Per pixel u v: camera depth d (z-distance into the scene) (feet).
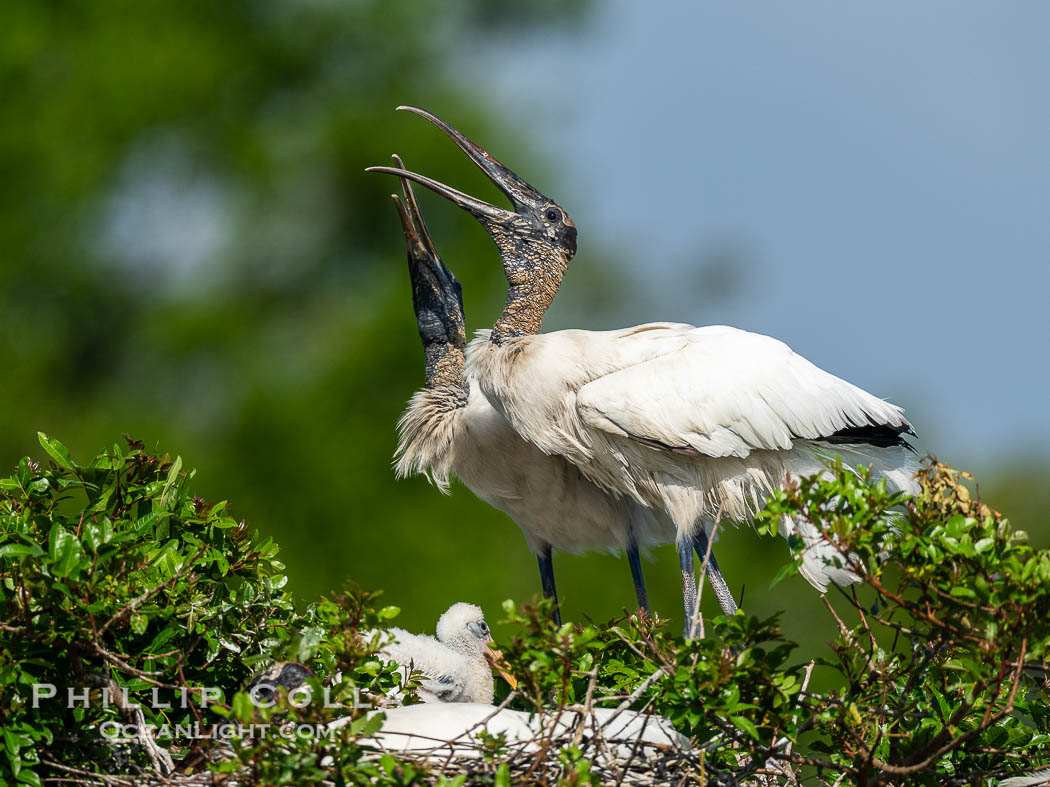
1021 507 65.62
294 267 99.55
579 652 22.68
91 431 86.69
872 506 22.86
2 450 86.79
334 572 82.53
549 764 23.57
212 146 98.07
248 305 96.48
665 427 32.32
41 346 92.89
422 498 85.35
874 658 24.47
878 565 23.22
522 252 36.09
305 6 101.81
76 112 91.30
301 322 98.53
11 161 89.97
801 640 67.46
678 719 23.12
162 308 94.22
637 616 27.66
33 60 91.97
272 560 27.96
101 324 96.12
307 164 99.86
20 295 92.32
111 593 23.67
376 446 86.58
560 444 33.32
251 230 98.07
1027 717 26.66
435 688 31.30
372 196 98.43
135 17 96.02
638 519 36.19
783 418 32.71
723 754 25.72
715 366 32.81
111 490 26.86
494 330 35.86
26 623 23.34
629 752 25.08
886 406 34.32
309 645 23.81
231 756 23.31
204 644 26.81
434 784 22.71
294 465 84.43
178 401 93.61
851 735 23.91
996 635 22.21
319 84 103.60
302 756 21.81
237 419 87.35
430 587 80.59
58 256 92.48
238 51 98.99
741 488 33.40
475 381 36.29
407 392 89.04
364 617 23.70
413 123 98.99
